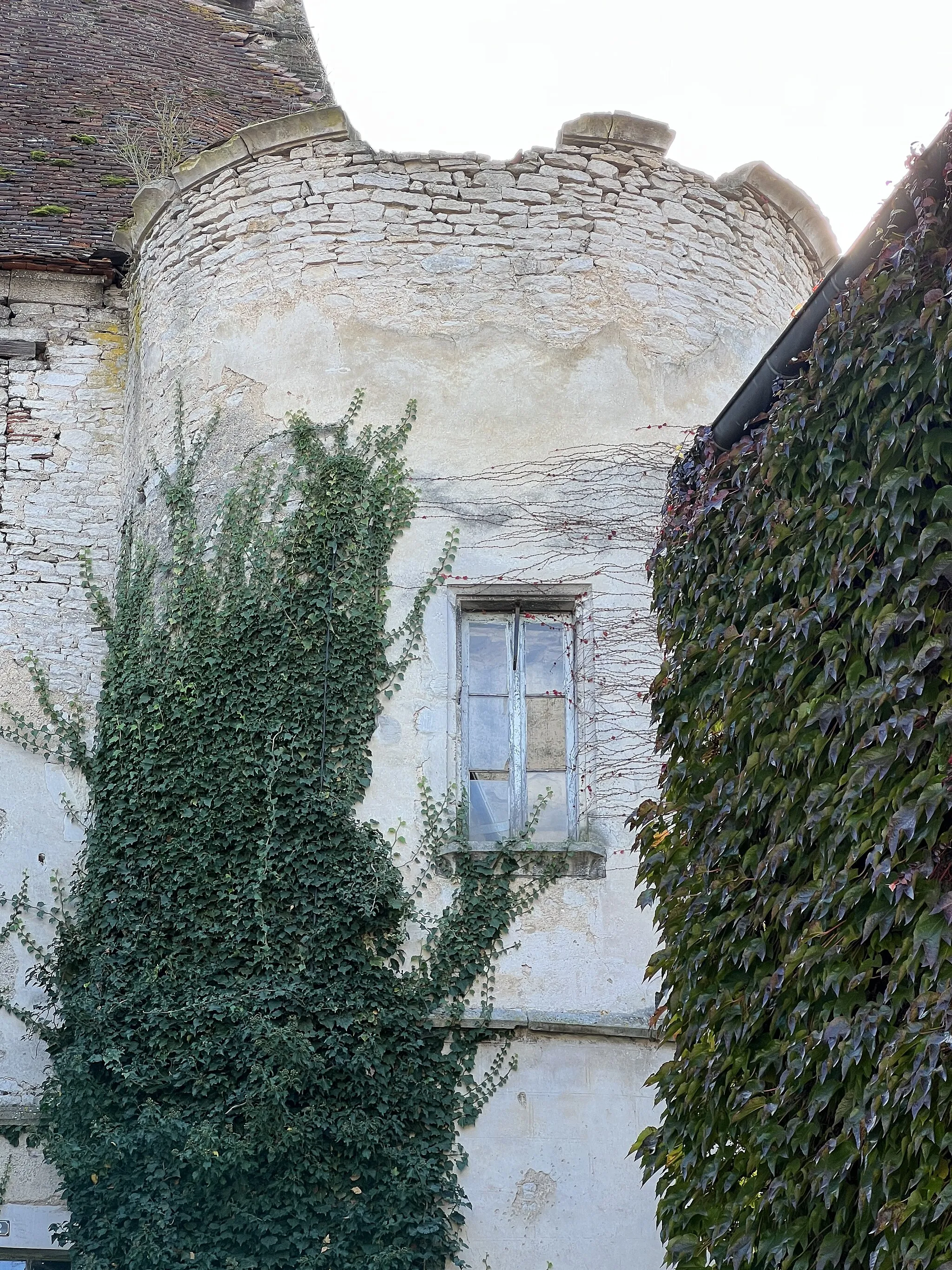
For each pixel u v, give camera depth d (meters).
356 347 11.05
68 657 12.15
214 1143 9.28
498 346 11.07
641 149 11.59
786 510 6.79
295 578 10.48
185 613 10.66
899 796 5.53
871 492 6.15
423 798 10.20
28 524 12.54
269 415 11.02
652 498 10.86
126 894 10.12
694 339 11.36
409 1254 9.25
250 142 11.59
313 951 9.77
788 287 12.17
